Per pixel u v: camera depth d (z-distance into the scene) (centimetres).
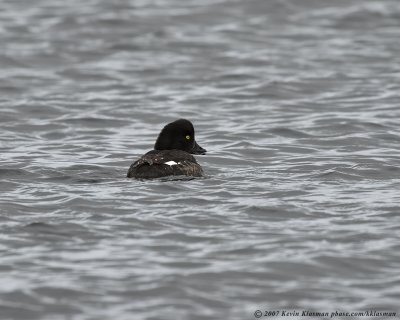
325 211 1557
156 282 1266
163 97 2741
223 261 1340
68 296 1227
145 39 3459
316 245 1397
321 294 1247
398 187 1719
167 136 1844
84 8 3859
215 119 2475
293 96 2739
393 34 3509
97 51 3306
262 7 3862
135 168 1748
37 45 3350
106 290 1245
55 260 1340
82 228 1463
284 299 1232
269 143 2181
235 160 1992
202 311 1194
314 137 2247
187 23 3678
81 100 2694
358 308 1211
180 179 1723
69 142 2217
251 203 1592
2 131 2348
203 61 3181
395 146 2142
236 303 1218
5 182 1753
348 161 1966
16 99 2700
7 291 1236
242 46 3372
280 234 1445
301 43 3403
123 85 2897
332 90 2795
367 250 1379
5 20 3672
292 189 1695
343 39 3450
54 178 1786
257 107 2617
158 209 1560
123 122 2456
